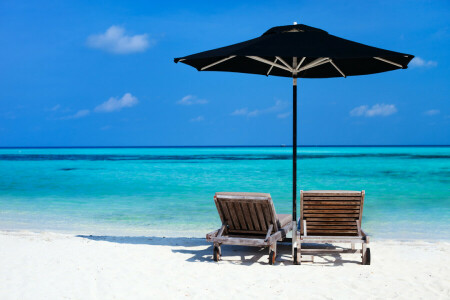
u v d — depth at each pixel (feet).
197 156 226.38
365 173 87.97
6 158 203.41
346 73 23.93
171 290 15.05
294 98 20.01
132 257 19.65
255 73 24.58
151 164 134.72
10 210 39.99
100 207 42.01
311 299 14.08
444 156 196.65
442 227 30.83
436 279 16.11
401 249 21.49
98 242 23.15
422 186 61.46
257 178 76.84
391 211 38.58
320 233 19.92
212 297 14.34
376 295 14.39
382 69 22.15
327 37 18.70
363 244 18.31
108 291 14.89
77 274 16.79
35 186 64.08
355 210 19.38
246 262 19.04
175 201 46.55
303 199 19.67
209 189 59.00
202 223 33.01
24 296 14.32
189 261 19.07
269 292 14.76
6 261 18.62
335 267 18.08
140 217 35.94
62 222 33.45
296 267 18.12
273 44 17.58
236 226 20.03
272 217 19.01
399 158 174.09
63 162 154.40
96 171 99.14
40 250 20.80
